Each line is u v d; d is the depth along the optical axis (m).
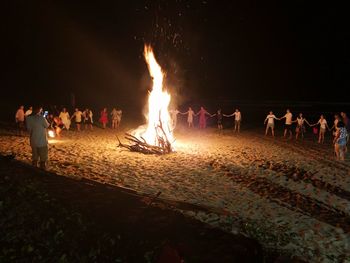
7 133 20.75
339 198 10.38
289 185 11.55
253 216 8.72
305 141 21.08
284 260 6.44
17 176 8.30
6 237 5.60
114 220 6.54
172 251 5.12
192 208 8.38
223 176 12.38
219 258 5.62
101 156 14.90
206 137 22.16
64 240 5.70
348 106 43.84
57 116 22.06
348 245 7.43
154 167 13.27
